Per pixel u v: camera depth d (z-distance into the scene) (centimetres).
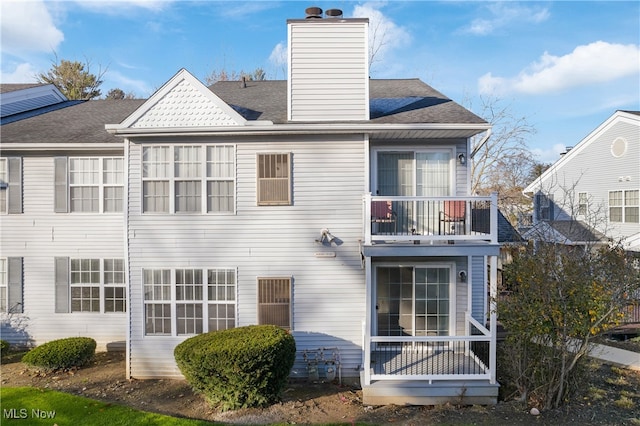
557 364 723
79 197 1112
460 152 956
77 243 1112
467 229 933
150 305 929
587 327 675
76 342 987
